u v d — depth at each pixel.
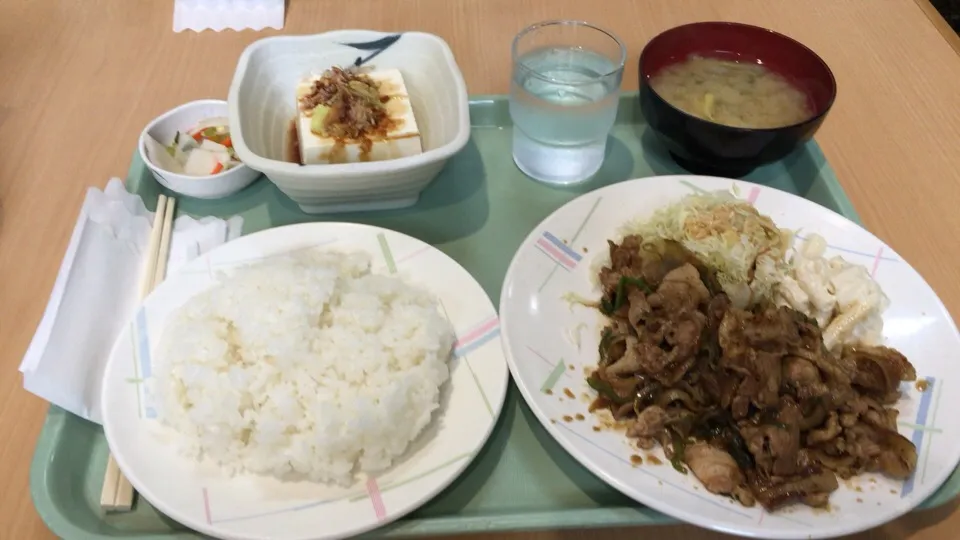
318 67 0.44
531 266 0.36
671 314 0.33
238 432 0.30
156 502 0.27
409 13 0.56
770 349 0.31
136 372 0.32
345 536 0.26
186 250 0.39
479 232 0.41
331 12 0.56
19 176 0.42
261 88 0.42
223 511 0.27
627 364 0.32
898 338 0.34
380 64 0.45
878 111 0.48
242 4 0.56
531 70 0.39
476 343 0.33
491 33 0.54
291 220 0.42
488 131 0.48
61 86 0.49
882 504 0.28
